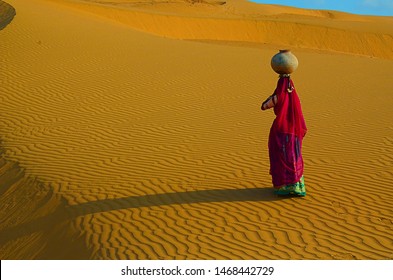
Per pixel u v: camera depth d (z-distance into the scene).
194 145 16.36
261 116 19.25
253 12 107.56
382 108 20.02
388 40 66.06
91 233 11.14
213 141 16.69
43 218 12.62
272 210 11.80
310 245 10.21
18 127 18.42
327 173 13.83
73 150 16.28
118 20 58.50
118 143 16.75
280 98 12.19
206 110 20.00
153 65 25.69
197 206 12.11
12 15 32.94
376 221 11.16
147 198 12.68
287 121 12.23
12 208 13.57
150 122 18.67
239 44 55.16
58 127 18.31
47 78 23.19
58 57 25.80
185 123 18.53
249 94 22.05
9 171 15.27
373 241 10.32
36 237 11.98
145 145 16.50
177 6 85.50
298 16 84.19
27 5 38.28
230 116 19.28
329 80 24.72
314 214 11.56
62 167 15.02
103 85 22.64
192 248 10.16
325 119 18.73
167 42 31.61
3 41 27.61
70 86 22.39
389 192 12.58
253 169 14.28
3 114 19.61
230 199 12.42
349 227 10.93
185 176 13.96
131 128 18.09
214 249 10.09
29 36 28.47
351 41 65.25
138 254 10.00
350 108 20.09
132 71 24.56
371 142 16.23
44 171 14.84
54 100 20.91
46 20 32.56
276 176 12.34
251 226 11.07
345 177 13.54
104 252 10.23
